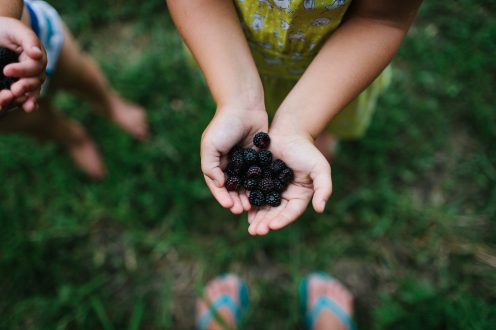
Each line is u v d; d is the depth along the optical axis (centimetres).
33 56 39
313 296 66
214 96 43
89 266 70
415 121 77
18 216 72
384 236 70
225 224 72
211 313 64
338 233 70
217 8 43
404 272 68
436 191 73
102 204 73
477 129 75
